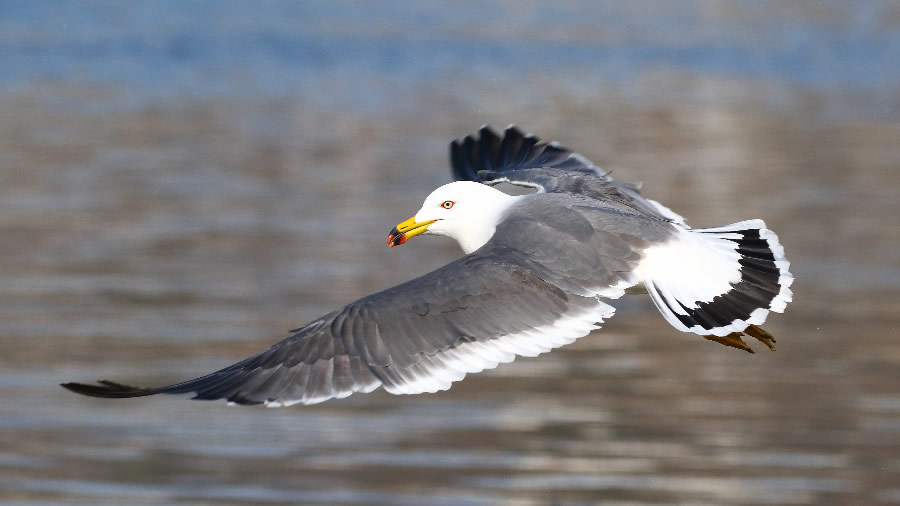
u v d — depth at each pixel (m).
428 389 7.37
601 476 13.59
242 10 49.38
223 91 37.22
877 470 13.79
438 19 50.75
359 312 7.51
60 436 14.41
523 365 17.19
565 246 8.01
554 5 55.53
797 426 14.80
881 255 21.61
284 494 13.05
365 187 26.16
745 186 26.34
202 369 15.94
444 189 8.96
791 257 21.47
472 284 7.66
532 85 39.03
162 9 48.38
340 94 37.31
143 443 14.26
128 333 17.17
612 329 18.75
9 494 13.02
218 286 19.48
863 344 17.62
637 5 55.81
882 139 31.56
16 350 16.64
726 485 13.41
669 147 30.27
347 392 7.30
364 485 13.25
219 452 14.16
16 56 40.19
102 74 38.75
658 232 8.12
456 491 13.20
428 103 36.03
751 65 42.88
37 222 22.94
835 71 41.81
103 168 27.22
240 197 25.16
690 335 18.34
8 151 28.48
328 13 50.22
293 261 20.88
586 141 30.69
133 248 21.42
